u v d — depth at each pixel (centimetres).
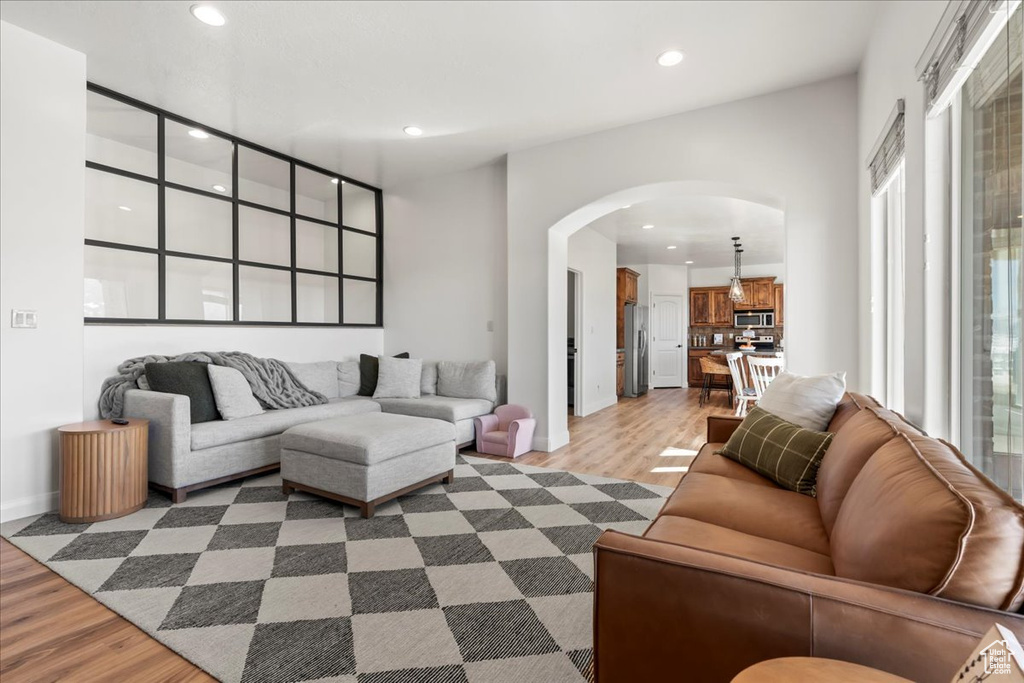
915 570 85
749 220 614
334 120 377
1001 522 80
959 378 170
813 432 200
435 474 312
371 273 557
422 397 465
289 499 296
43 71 269
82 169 284
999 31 131
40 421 268
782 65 297
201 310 477
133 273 425
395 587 192
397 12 248
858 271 303
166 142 412
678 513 165
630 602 98
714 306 1027
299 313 559
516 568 208
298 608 177
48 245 271
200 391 329
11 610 175
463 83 319
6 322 256
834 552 122
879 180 250
